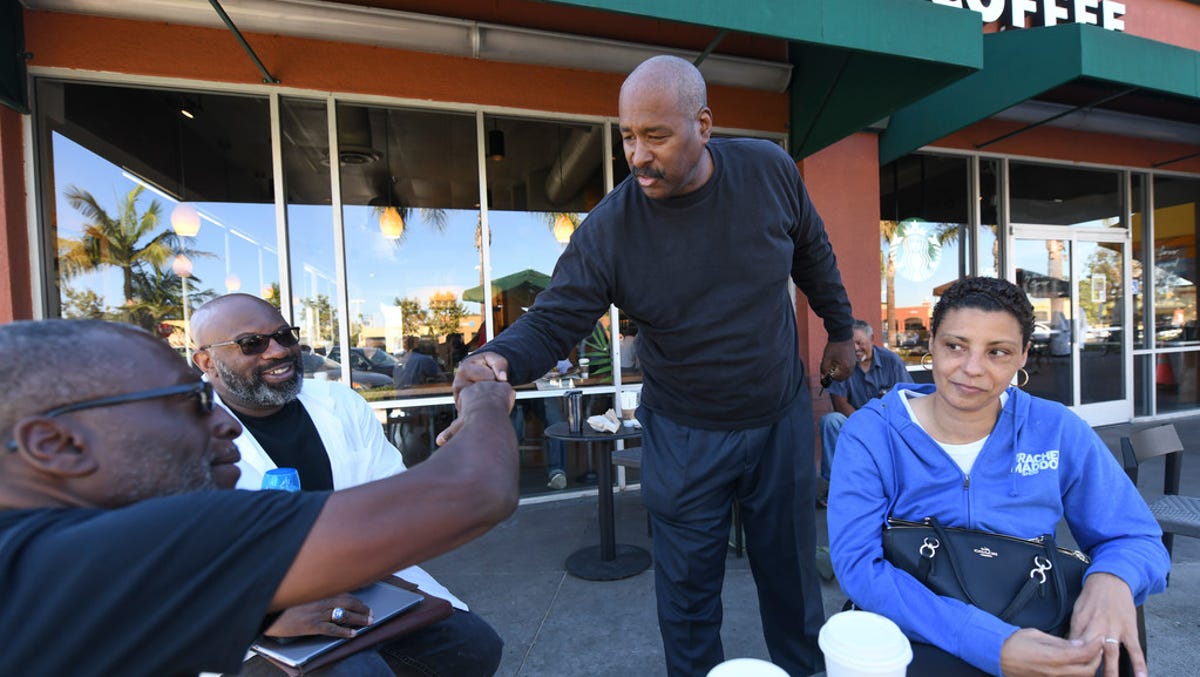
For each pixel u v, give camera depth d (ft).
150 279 11.83
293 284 12.43
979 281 4.19
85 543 1.82
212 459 2.69
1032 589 3.74
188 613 1.82
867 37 9.86
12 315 10.36
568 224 14.19
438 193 13.30
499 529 12.07
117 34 10.84
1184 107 18.44
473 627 5.13
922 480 4.36
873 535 4.28
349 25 11.38
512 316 13.98
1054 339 19.60
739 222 4.65
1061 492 4.31
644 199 4.67
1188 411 21.29
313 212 12.48
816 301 6.03
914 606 3.79
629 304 4.95
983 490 4.26
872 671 2.62
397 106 12.60
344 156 12.55
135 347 2.21
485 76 12.91
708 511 5.36
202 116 11.87
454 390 3.34
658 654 7.48
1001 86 12.71
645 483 5.57
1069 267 19.65
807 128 14.17
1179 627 7.70
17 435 1.95
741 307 4.80
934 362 4.36
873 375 11.69
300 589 1.90
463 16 12.16
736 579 9.41
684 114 4.01
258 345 5.34
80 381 2.02
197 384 2.37
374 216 12.94
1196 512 7.64
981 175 18.54
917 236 17.92
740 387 5.04
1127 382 20.42
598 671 7.16
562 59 12.84
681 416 5.31
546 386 14.30
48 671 1.75
